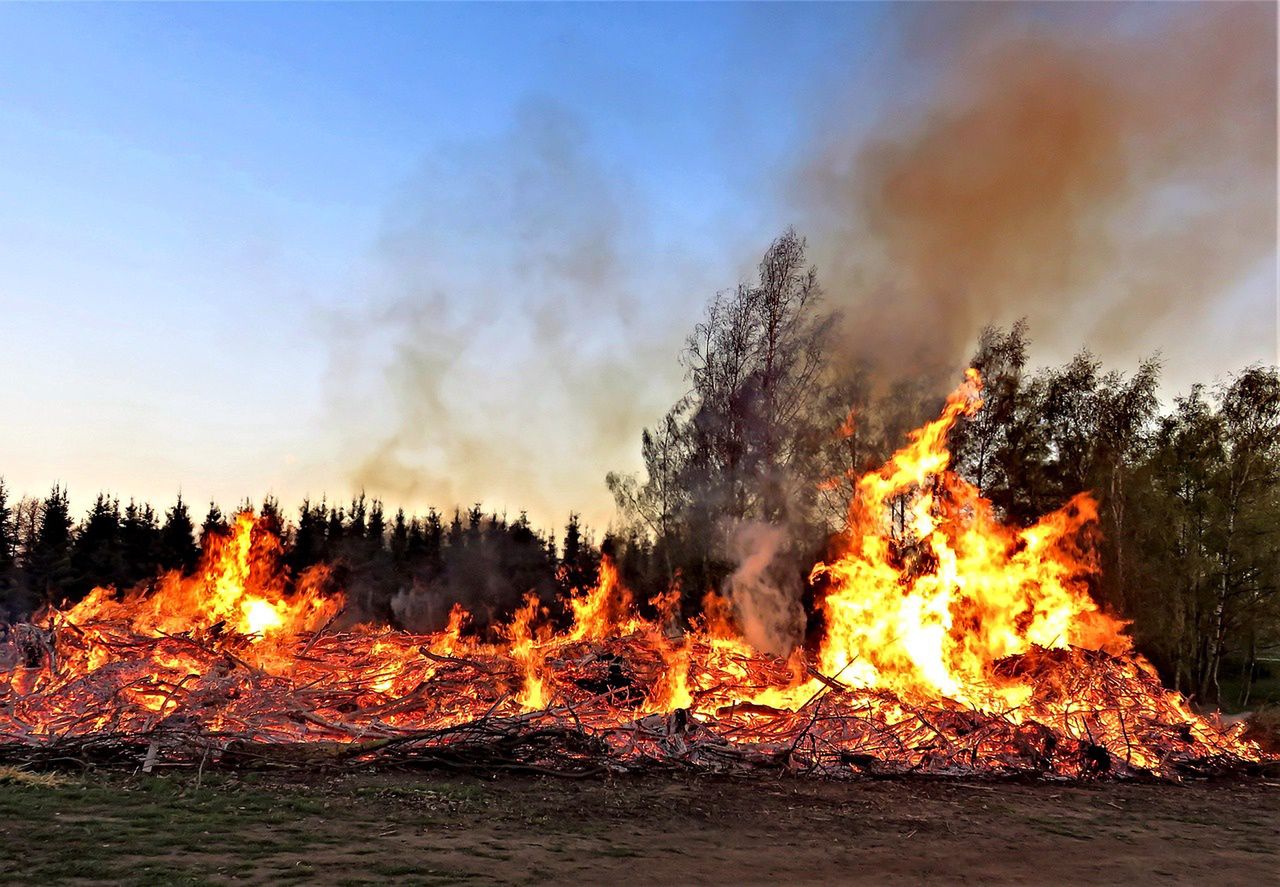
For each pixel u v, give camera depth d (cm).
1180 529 3275
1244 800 1338
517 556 5822
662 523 3756
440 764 1291
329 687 1683
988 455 3709
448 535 6600
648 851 926
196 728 1302
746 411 3434
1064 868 938
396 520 6462
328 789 1129
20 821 902
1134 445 3434
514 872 819
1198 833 1117
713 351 3559
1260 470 3183
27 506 6531
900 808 1188
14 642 1758
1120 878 906
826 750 1445
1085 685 1734
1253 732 1867
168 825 916
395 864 817
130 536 5966
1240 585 3172
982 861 951
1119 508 3284
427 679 1703
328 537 6419
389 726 1423
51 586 5481
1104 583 3300
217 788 1108
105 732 1323
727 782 1292
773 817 1107
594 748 1373
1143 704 1714
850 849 976
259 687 1551
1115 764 1491
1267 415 3231
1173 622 3128
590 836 973
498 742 1344
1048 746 1502
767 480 3400
